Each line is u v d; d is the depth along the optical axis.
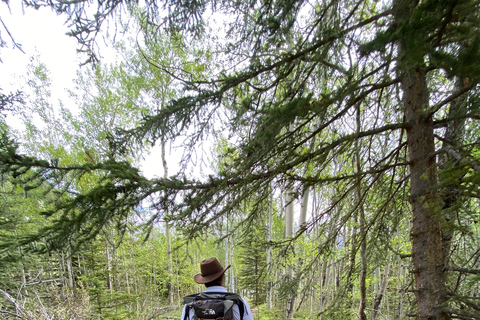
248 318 2.03
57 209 1.99
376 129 2.31
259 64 2.34
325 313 3.32
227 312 1.95
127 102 11.84
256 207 2.78
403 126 2.34
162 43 9.70
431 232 2.16
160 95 10.88
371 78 2.47
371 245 3.08
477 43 1.02
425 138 2.26
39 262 7.41
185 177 2.31
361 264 3.24
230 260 13.69
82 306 5.96
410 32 1.14
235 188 2.32
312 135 2.18
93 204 2.04
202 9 2.69
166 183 2.21
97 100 12.80
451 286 2.46
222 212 2.53
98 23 2.25
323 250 3.17
